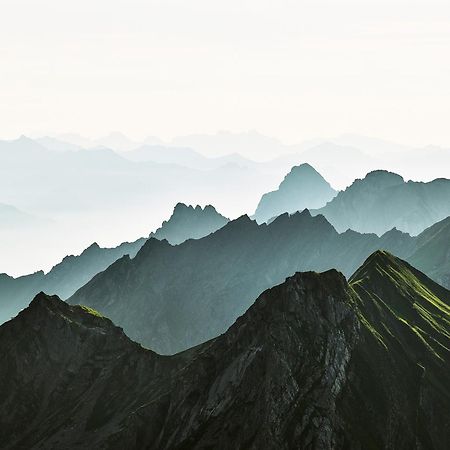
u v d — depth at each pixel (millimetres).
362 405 145625
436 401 156000
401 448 143375
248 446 134750
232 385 150250
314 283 165000
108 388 184875
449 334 184250
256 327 158625
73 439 171000
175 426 153875
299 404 139375
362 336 162125
